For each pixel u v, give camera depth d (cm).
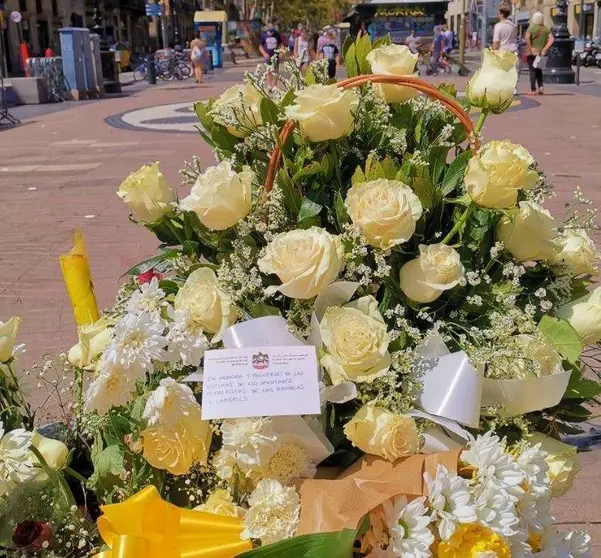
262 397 144
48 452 168
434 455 141
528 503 142
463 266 161
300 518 138
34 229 720
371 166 169
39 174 1018
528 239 163
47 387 240
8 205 830
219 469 151
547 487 143
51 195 875
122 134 1374
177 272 192
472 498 134
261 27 4825
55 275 581
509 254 171
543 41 1769
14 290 549
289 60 206
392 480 138
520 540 139
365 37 204
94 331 181
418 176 169
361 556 144
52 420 225
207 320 160
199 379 153
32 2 4431
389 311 155
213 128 201
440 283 153
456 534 132
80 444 191
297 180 174
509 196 154
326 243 149
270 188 173
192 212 179
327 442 151
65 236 692
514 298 165
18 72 4216
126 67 3947
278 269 151
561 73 2062
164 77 3067
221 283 164
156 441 147
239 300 164
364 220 151
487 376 157
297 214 172
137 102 2052
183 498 164
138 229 705
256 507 138
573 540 164
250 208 167
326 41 1928
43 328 479
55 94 2125
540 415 174
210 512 146
